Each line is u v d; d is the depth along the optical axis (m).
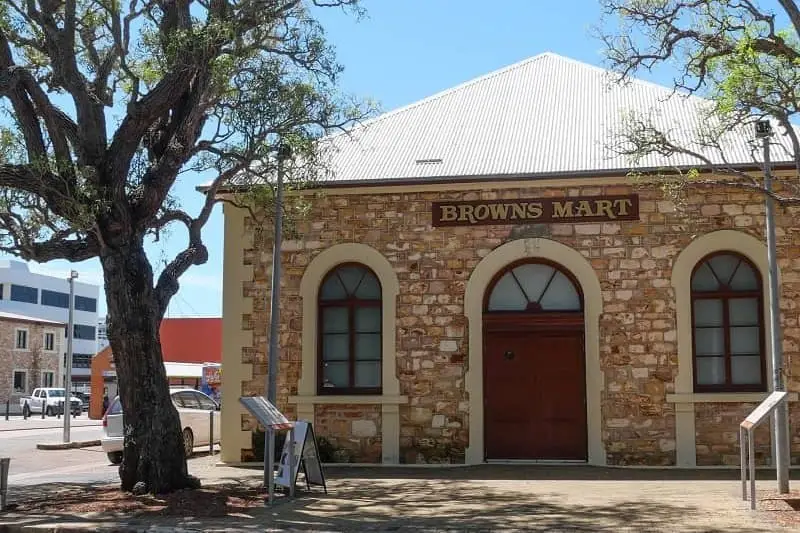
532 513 10.08
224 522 9.66
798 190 11.76
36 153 11.73
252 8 12.30
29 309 74.12
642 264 14.87
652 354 14.66
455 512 10.23
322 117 12.70
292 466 11.44
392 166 16.14
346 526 9.39
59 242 11.98
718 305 14.84
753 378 14.62
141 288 11.81
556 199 15.22
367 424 15.36
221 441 15.91
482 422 15.11
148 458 11.65
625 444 14.59
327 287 16.03
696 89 11.41
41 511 10.57
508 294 15.50
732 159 14.74
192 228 12.84
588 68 19.80
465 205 15.51
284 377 15.70
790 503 10.38
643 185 14.96
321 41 12.57
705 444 14.38
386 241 15.69
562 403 15.18
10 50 11.97
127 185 12.70
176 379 33.16
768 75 10.27
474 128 17.67
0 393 56.88
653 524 9.20
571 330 15.16
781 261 14.49
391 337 15.45
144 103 11.95
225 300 16.08
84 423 39.84
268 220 16.05
